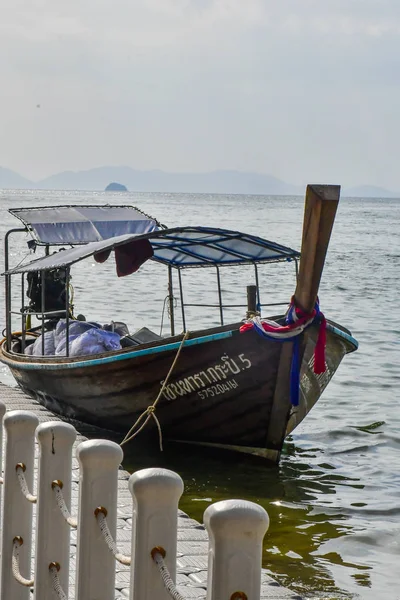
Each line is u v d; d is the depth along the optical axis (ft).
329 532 30.09
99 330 45.09
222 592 8.84
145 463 38.86
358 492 34.94
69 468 14.24
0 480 16.80
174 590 9.80
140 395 39.40
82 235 52.26
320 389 39.96
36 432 14.32
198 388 37.70
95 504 12.41
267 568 26.68
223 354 36.22
